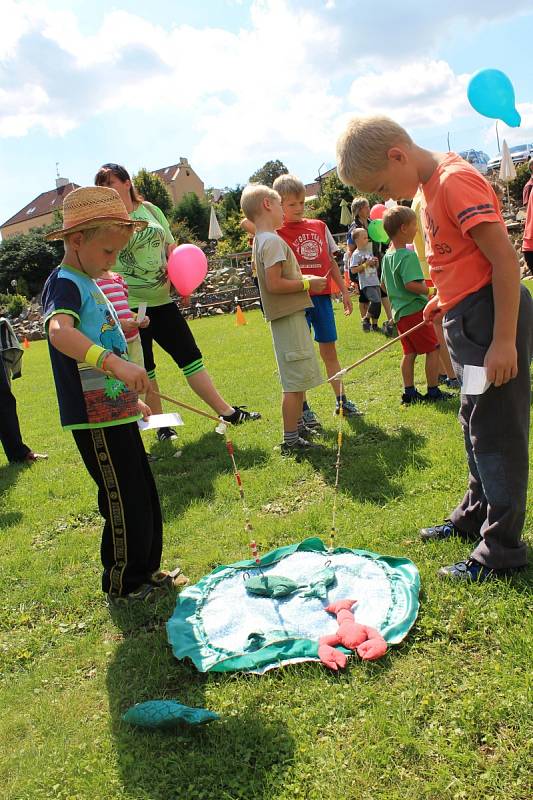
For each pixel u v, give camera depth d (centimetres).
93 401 287
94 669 272
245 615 288
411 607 271
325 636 261
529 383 271
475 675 231
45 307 278
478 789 188
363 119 269
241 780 202
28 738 236
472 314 265
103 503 304
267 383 782
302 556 332
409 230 550
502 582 277
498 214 256
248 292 2425
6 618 321
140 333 568
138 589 316
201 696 241
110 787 206
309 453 488
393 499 383
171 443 575
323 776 199
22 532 428
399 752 204
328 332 555
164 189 5328
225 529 384
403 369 573
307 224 555
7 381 591
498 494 274
